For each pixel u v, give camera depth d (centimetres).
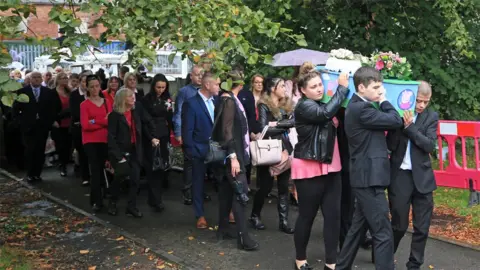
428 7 1033
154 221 738
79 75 1071
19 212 784
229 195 642
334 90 492
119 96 721
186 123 683
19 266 549
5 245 624
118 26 487
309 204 505
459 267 536
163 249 616
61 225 714
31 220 738
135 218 754
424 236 484
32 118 989
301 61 909
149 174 790
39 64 1670
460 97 1051
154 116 800
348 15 1032
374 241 444
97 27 503
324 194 511
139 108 762
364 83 440
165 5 492
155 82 812
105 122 779
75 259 584
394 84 463
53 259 584
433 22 1046
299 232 519
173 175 1057
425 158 478
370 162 438
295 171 504
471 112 1101
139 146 748
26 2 476
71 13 458
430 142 466
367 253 582
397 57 482
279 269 545
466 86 1059
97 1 462
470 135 710
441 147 743
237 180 591
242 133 609
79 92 950
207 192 898
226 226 648
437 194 834
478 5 1005
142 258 584
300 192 505
